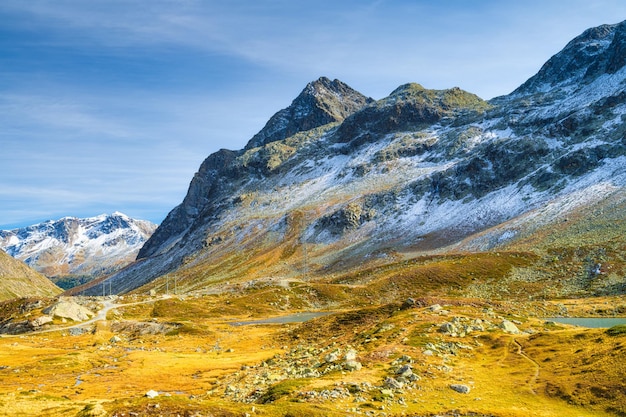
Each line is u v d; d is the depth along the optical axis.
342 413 39.56
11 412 45.50
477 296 160.88
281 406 41.47
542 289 156.00
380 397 44.06
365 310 111.44
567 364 51.97
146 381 75.38
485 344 65.12
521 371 52.88
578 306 128.12
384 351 61.75
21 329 150.62
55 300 191.50
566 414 40.84
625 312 118.00
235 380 67.75
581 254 172.12
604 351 51.75
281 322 154.12
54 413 44.47
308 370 57.75
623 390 42.44
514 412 41.16
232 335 131.62
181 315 177.12
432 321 77.50
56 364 90.69
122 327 151.38
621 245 168.12
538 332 67.81
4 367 89.12
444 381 49.91
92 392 67.00
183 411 39.84
